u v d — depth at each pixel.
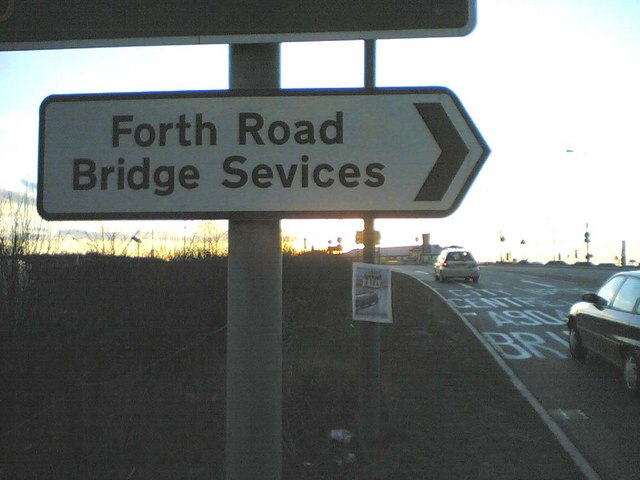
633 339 6.97
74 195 1.74
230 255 1.78
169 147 1.74
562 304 16.64
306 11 1.75
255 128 1.72
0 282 4.34
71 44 1.81
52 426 4.19
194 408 4.97
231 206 1.72
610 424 5.93
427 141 1.69
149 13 1.79
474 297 18.52
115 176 1.74
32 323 4.52
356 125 1.71
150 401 5.04
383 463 4.57
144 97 1.75
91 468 3.93
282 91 1.73
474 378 7.70
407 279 25.33
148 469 3.97
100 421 4.34
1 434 4.14
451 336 10.99
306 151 1.71
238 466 1.73
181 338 6.20
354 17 1.74
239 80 1.82
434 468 4.51
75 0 1.82
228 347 1.77
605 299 8.41
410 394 6.81
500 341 10.95
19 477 3.77
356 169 1.70
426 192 1.68
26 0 1.83
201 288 6.80
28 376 4.38
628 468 4.74
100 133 1.75
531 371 8.48
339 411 5.53
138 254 6.25
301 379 6.07
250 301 1.75
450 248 26.36
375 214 1.69
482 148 1.68
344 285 14.88
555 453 4.90
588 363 9.07
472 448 4.98
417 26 1.73
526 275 30.09
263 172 1.72
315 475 4.27
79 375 4.72
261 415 1.74
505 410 6.21
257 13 1.77
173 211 1.73
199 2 1.78
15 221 4.75
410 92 1.70
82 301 5.06
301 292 13.21
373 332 5.16
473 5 1.72
